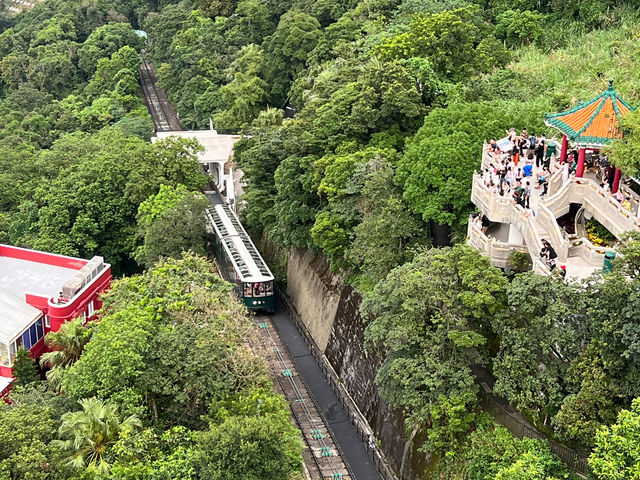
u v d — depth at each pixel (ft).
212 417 163.73
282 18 426.92
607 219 163.43
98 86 486.79
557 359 147.02
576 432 133.59
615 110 168.25
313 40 401.29
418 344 167.32
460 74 268.21
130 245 280.10
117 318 175.63
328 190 230.48
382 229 202.80
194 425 172.86
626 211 157.89
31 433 146.72
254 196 278.05
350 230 231.30
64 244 270.67
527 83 262.88
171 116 495.41
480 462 146.10
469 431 161.38
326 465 187.83
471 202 196.85
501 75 263.70
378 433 194.59
